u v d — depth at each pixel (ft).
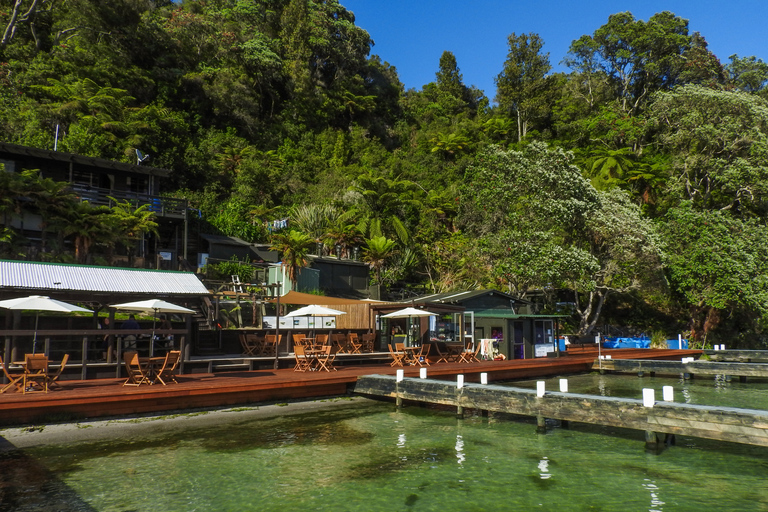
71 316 54.90
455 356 71.72
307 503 24.41
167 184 132.98
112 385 41.47
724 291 107.14
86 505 23.48
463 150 207.21
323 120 210.38
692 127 137.69
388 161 195.21
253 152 153.58
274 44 196.24
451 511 23.72
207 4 201.67
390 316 64.49
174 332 47.75
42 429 35.63
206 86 162.50
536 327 86.58
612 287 112.16
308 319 81.35
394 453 33.27
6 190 71.00
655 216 152.35
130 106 136.05
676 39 196.85
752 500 25.62
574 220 105.29
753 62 195.31
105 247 83.30
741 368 72.38
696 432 33.78
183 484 26.61
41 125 111.65
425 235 137.28
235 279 92.73
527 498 25.58
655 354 92.79
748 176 125.08
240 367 53.52
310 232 123.03
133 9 149.48
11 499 23.95
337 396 52.16
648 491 26.89
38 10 137.90
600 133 185.68
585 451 34.78
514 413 45.44
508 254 108.78
